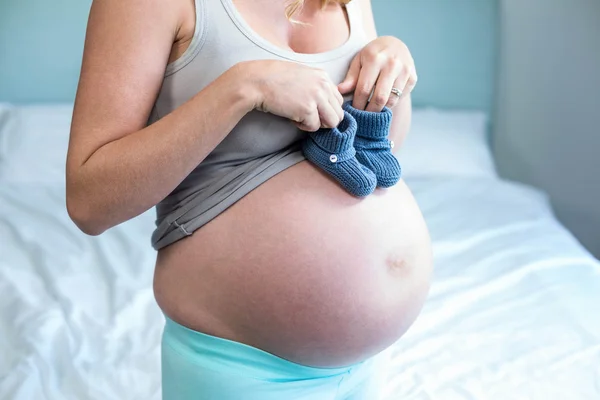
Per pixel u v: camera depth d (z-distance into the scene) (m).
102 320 1.71
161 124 0.81
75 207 0.85
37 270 1.92
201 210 0.89
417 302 1.00
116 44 0.82
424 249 1.02
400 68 0.97
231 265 0.88
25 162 2.59
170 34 0.84
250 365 0.91
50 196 2.43
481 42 3.01
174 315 0.92
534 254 2.07
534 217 2.39
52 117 2.72
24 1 2.80
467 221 2.33
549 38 2.84
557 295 1.83
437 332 1.69
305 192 0.91
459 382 1.50
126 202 0.83
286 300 0.88
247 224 0.89
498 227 2.27
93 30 0.83
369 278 0.93
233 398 0.91
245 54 0.87
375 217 0.95
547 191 2.98
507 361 1.57
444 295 1.84
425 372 1.54
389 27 3.01
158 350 1.61
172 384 0.95
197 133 0.80
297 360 0.93
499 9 2.96
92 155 0.82
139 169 0.81
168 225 0.91
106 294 1.83
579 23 2.77
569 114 2.87
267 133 0.89
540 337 1.65
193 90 0.87
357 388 1.04
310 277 0.89
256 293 0.88
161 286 0.94
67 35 2.86
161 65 0.84
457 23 3.00
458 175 2.82
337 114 0.87
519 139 3.00
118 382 1.50
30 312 1.70
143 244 2.10
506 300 1.83
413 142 2.87
